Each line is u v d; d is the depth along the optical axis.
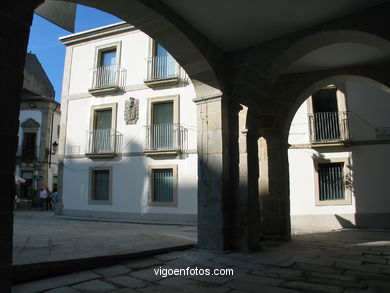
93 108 16.69
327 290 3.88
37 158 25.56
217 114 6.52
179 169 14.55
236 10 5.50
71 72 17.52
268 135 8.77
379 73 8.26
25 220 14.16
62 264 4.16
